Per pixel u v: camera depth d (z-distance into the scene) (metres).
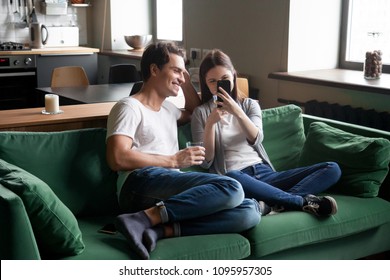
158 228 2.15
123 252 2.03
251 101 2.81
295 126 3.01
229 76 2.70
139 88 3.32
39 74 5.86
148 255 1.99
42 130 2.64
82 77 4.63
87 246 2.07
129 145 2.39
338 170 2.60
